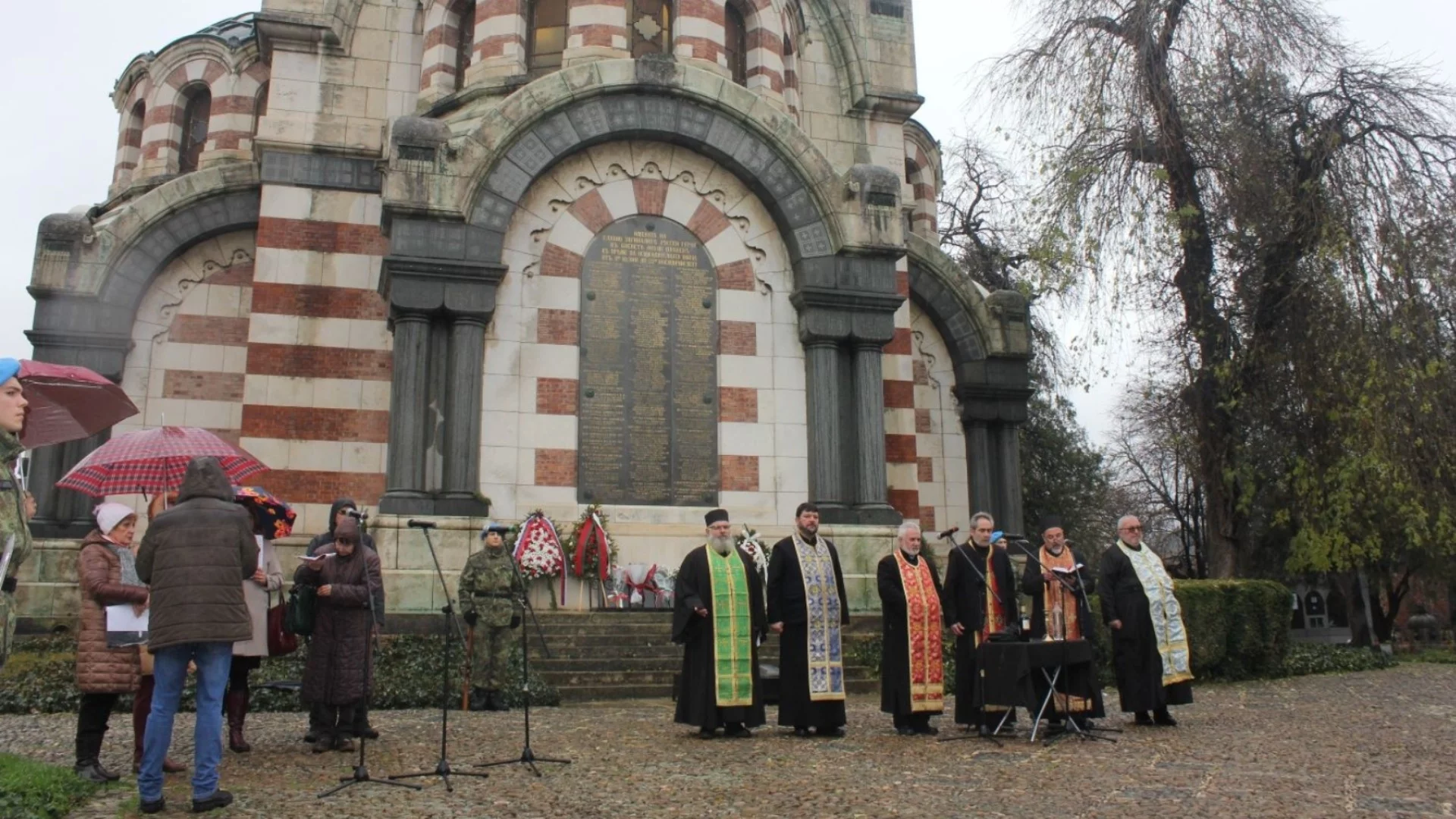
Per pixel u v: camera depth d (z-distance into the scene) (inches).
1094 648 428.1
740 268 717.3
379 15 796.6
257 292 727.7
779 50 820.6
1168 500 1782.7
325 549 377.4
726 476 687.7
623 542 662.5
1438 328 768.3
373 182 760.3
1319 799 284.7
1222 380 798.5
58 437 344.2
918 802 283.1
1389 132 777.6
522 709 492.1
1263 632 683.4
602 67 691.4
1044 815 266.4
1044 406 1466.5
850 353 719.7
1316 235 761.0
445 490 633.0
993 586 447.8
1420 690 605.9
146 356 800.9
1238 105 784.3
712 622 408.8
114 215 802.8
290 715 469.4
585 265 690.2
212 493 285.6
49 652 619.8
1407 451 731.4
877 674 601.3
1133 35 792.9
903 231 784.3
